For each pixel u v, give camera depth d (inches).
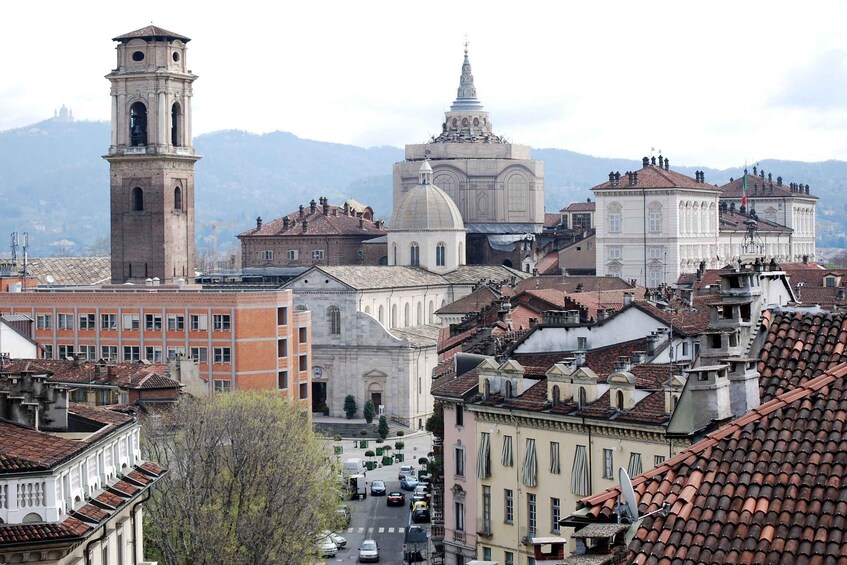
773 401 2898.6
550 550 3181.6
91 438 5826.8
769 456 2778.1
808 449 2768.2
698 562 2623.0
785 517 2647.6
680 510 2714.1
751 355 3284.9
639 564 2647.6
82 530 5113.2
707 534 2664.9
